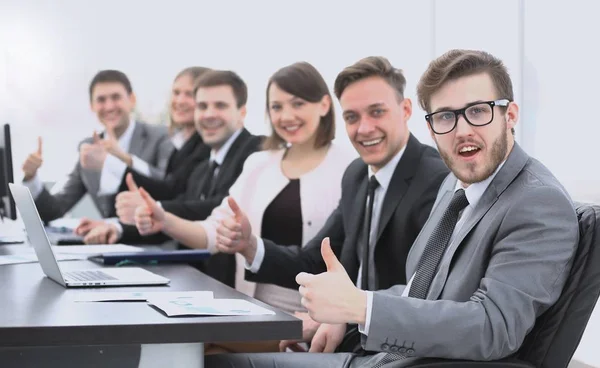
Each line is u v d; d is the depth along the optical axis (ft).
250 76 15.69
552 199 6.41
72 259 10.68
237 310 6.24
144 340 5.71
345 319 6.14
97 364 5.85
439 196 8.17
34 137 16.08
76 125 16.14
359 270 11.14
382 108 11.00
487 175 6.79
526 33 11.84
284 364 7.46
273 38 15.65
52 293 7.43
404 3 14.83
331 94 13.94
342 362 7.64
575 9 10.87
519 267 6.25
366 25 15.19
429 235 7.93
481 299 6.23
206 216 14.88
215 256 14.37
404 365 6.23
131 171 15.88
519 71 11.87
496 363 6.23
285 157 14.16
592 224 6.41
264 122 14.92
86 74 16.12
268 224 14.10
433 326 6.09
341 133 13.99
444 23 14.10
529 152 11.69
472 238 6.72
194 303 6.56
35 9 16.07
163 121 15.93
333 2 15.35
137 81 16.01
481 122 6.76
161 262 10.61
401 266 10.60
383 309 6.13
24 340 5.62
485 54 6.91
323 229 12.01
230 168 15.01
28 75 16.07
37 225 8.04
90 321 5.83
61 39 16.08
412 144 11.04
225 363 7.38
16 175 16.01
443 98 6.88
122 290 7.70
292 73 13.89
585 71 10.69
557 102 11.21
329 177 13.80
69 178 16.10
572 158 10.94
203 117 15.26
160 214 13.30
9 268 9.56
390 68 11.15
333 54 15.38
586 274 6.29
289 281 11.49
